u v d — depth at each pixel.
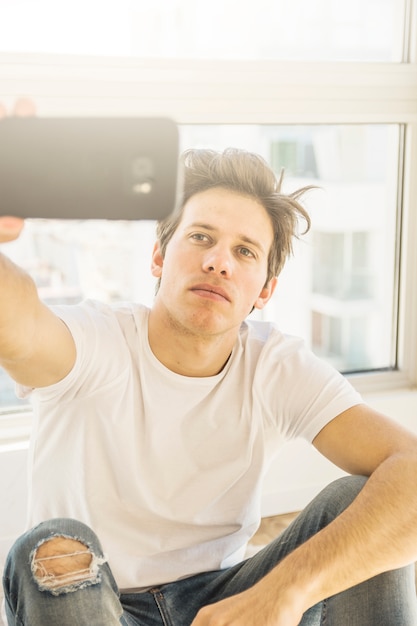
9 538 1.65
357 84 1.82
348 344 2.06
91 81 1.62
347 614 1.07
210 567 1.23
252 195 1.21
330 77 1.79
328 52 1.82
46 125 0.73
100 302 1.24
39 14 1.58
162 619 1.20
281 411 1.25
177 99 1.68
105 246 1.78
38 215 0.75
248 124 1.77
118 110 1.64
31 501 1.20
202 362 1.19
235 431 1.23
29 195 0.74
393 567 1.07
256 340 1.29
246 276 1.18
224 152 1.23
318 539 1.07
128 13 1.64
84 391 1.15
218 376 1.22
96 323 1.17
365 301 2.05
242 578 1.20
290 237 1.27
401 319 2.04
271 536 1.77
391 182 2.00
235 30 1.74
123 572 1.19
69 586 1.00
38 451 1.19
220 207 1.18
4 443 1.68
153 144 0.74
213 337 1.16
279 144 1.84
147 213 0.75
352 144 1.92
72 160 0.73
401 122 1.90
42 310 1.02
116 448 1.17
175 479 1.21
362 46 1.85
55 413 1.17
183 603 1.21
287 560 1.06
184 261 1.16
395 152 1.98
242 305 1.18
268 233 1.22
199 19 1.70
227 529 1.25
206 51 1.72
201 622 1.02
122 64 1.63
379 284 2.05
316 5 1.79
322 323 2.02
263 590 1.03
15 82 1.57
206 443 1.22
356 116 1.84
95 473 1.17
